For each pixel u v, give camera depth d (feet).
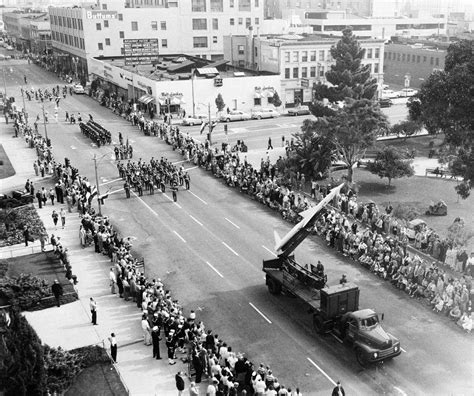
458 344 91.30
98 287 113.91
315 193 161.99
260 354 89.76
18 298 106.63
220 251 130.00
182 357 89.66
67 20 450.30
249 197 168.45
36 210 157.79
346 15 540.93
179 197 169.58
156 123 262.67
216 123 257.75
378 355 83.61
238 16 421.18
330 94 267.39
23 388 70.38
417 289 106.11
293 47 313.12
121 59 400.88
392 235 135.13
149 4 479.41
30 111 305.32
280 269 109.70
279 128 264.72
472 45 132.16
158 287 102.12
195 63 334.24
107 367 87.76
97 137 229.04
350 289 92.02
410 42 417.49
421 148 229.25
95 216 143.13
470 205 159.63
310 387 81.41
